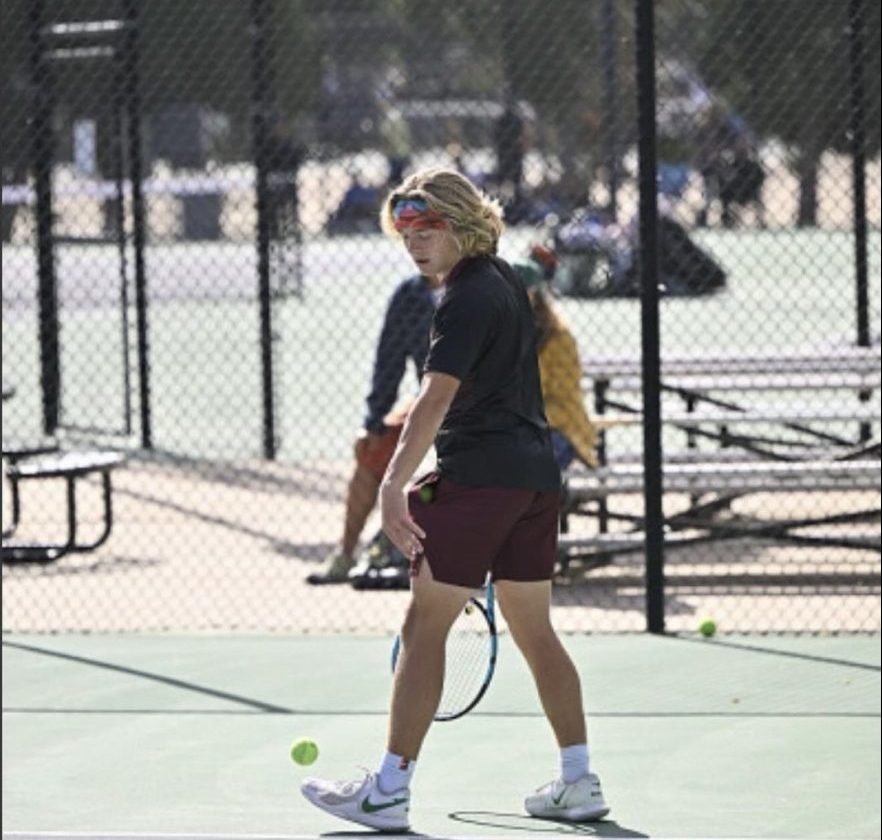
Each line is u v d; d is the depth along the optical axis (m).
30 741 22.80
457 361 17.92
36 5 42.62
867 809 19.58
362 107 95.62
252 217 89.88
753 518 34.88
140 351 44.97
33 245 54.25
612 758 21.73
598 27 57.25
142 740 22.83
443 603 18.28
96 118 53.34
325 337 64.12
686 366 35.75
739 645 27.19
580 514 32.16
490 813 19.55
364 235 89.88
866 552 33.56
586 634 28.02
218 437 46.97
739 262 67.69
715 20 56.38
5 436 46.28
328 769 21.45
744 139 62.78
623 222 60.66
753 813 19.53
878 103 38.94
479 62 94.12
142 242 44.72
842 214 73.69
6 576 32.62
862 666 25.83
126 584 31.84
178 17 59.59
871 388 33.94
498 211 18.53
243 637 28.12
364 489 31.39
